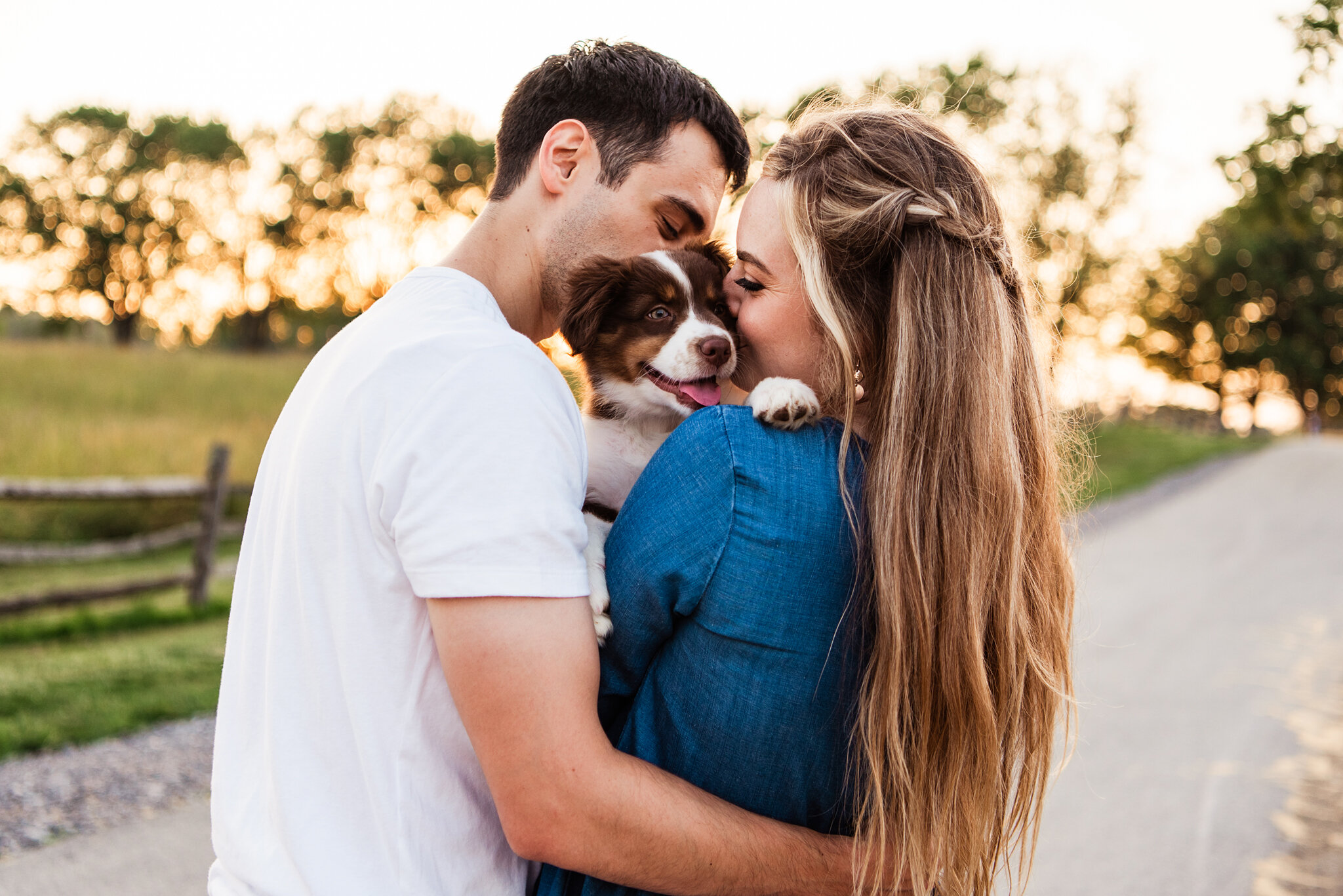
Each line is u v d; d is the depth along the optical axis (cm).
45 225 5100
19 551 703
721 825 115
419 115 5184
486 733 108
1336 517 1506
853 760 127
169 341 5438
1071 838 386
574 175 160
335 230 5256
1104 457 2520
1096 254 2733
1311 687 592
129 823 367
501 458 110
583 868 110
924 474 126
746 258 156
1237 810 413
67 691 505
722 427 128
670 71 165
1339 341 5303
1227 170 620
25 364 1672
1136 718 527
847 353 134
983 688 122
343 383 120
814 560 123
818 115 156
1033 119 2661
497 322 135
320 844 114
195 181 5231
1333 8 527
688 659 124
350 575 115
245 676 126
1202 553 1127
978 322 132
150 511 1063
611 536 135
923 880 123
